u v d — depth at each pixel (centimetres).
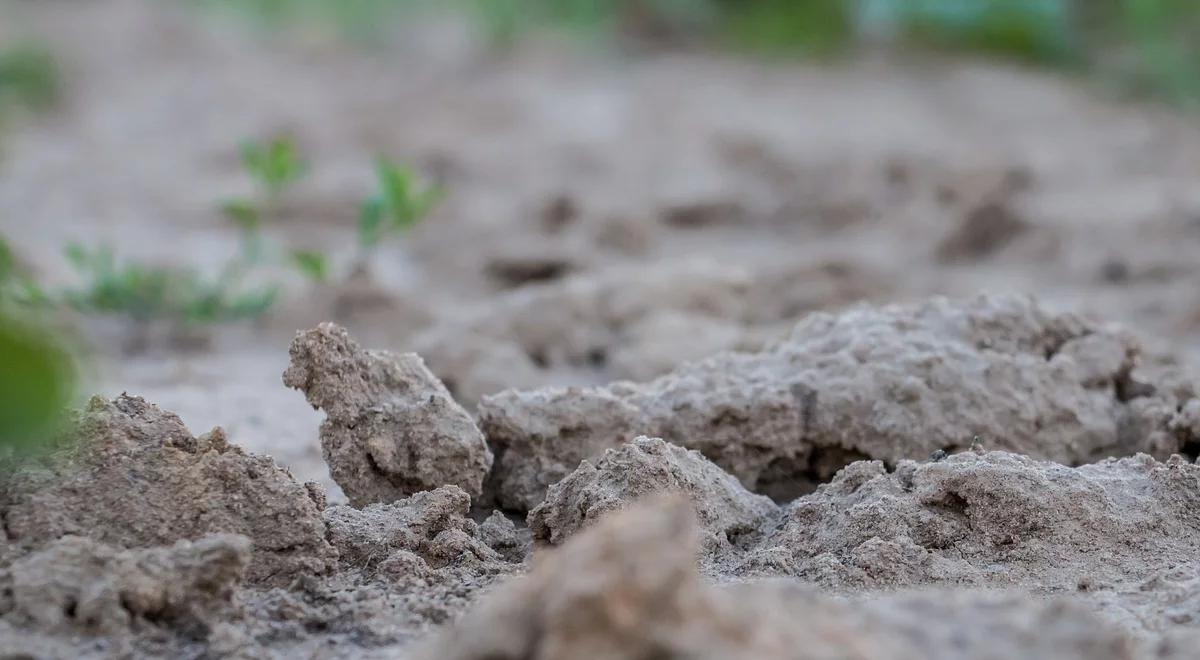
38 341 252
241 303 773
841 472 423
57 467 361
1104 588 359
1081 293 869
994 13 1925
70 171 1311
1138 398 511
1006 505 393
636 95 1697
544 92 1709
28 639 305
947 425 473
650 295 732
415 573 362
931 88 1758
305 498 373
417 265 992
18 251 848
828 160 1271
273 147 763
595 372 682
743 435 471
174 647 314
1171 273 898
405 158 1358
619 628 229
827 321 518
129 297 755
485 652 243
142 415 378
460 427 427
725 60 1969
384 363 432
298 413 589
